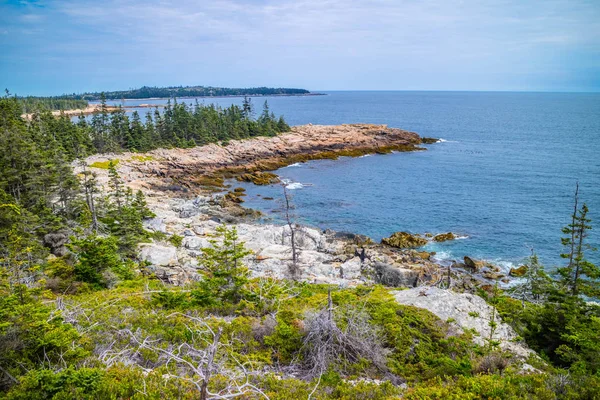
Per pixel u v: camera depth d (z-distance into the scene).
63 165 37.91
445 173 76.06
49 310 13.06
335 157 91.50
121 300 17.77
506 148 102.75
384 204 57.66
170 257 32.25
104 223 33.78
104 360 11.69
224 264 19.67
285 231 41.38
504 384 10.80
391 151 98.88
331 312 14.13
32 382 9.48
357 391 10.88
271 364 12.76
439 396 10.41
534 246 41.91
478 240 43.97
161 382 10.14
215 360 11.90
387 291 19.92
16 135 36.09
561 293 18.20
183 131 94.38
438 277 34.44
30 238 25.08
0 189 31.61
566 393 10.39
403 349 14.12
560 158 88.50
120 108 99.69
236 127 98.56
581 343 15.12
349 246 41.28
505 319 17.72
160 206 54.41
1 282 13.57
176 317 15.68
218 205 56.69
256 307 17.83
